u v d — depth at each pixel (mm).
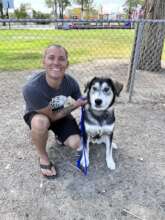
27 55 8945
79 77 6355
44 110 2818
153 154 3404
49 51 2674
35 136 2818
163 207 2559
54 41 11180
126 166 3143
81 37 11531
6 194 2660
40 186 2783
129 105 4875
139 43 4582
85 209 2510
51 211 2477
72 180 2883
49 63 2666
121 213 2477
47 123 2834
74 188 2770
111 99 2912
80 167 3037
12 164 3115
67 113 3037
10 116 4332
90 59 8297
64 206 2537
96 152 3393
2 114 4398
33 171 3004
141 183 2871
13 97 5137
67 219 2396
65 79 2963
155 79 6461
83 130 3041
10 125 4023
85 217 2422
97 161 3221
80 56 8727
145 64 7070
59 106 3051
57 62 2664
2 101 4934
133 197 2674
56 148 3441
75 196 2662
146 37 6828
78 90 3203
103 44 10688
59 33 11547
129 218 2424
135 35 4793
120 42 11055
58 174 2965
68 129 3070
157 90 5691
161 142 3686
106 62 7887
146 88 5785
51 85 2812
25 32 11711
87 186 2803
